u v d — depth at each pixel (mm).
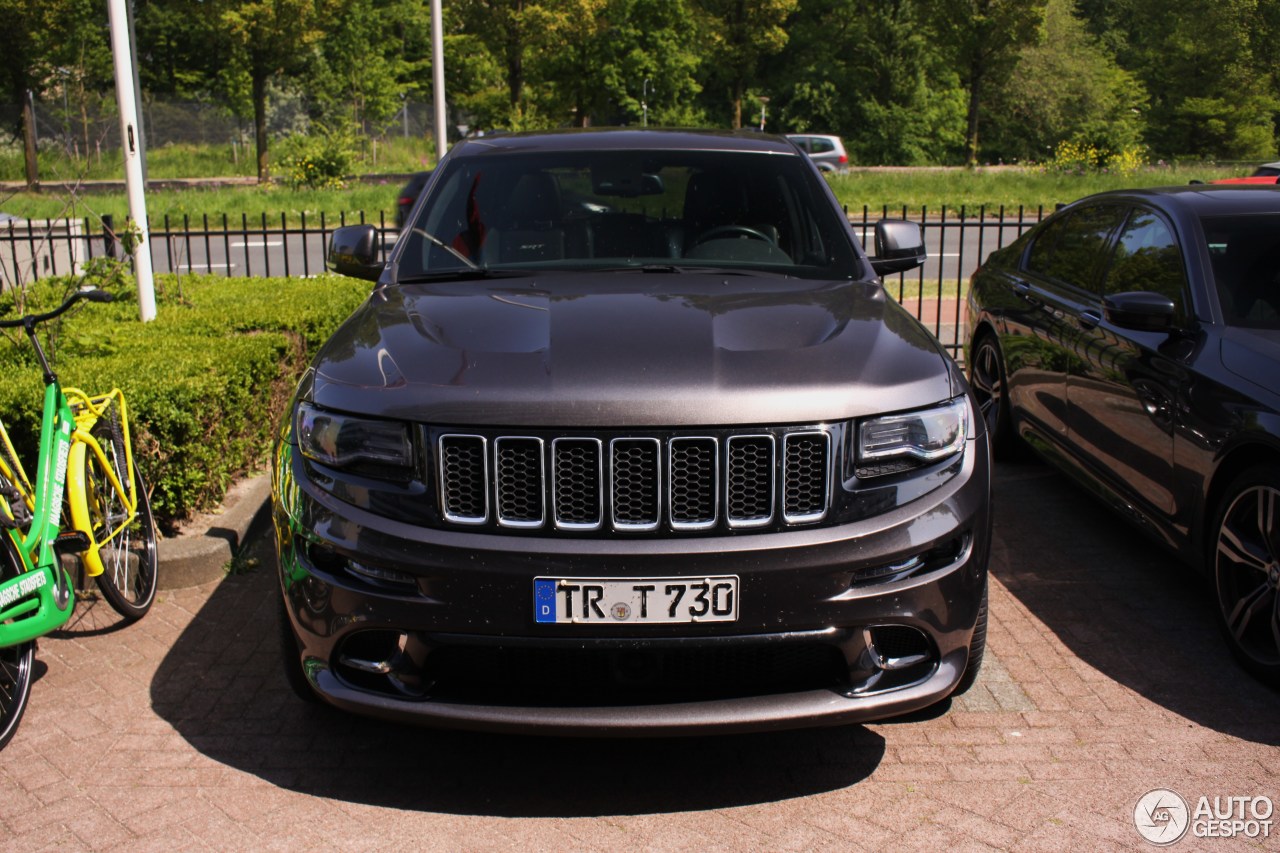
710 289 3768
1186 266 4602
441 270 4125
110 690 3855
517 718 2949
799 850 2986
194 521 5129
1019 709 3725
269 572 4922
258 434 5918
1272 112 57344
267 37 34750
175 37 48938
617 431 2910
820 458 2975
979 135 69375
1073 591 4672
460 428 2949
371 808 3178
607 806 3195
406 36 57562
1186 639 4223
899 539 2990
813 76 68000
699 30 51406
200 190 29547
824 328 3385
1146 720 3641
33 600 3602
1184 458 4246
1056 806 3176
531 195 4414
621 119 50938
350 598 3016
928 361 3283
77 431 4191
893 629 3080
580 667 3006
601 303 3561
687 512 2941
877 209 24641
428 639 2969
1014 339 6055
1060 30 67750
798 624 2938
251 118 44969
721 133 4973
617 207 4363
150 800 3203
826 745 3518
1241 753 3441
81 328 6109
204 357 5473
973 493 3154
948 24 46781
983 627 3461
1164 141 59719
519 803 3207
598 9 38000
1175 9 59312
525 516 2951
